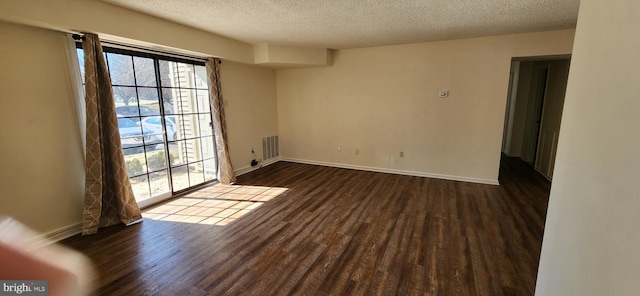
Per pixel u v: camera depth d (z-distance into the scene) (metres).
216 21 3.18
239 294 1.92
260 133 5.39
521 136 6.14
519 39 3.80
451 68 4.25
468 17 3.02
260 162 5.46
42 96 2.46
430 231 2.77
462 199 3.64
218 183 4.41
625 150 0.76
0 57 2.21
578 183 1.06
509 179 4.54
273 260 2.31
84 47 2.57
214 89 4.09
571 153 1.14
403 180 4.52
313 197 3.76
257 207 3.43
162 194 3.63
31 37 2.36
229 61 4.42
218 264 2.26
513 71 6.39
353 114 5.14
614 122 0.83
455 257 2.32
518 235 2.68
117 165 2.87
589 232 0.95
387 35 3.86
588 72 1.04
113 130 2.83
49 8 2.23
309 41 4.29
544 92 5.08
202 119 4.19
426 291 1.93
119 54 3.06
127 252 2.43
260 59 4.56
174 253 2.41
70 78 2.63
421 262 2.26
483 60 4.04
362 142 5.16
